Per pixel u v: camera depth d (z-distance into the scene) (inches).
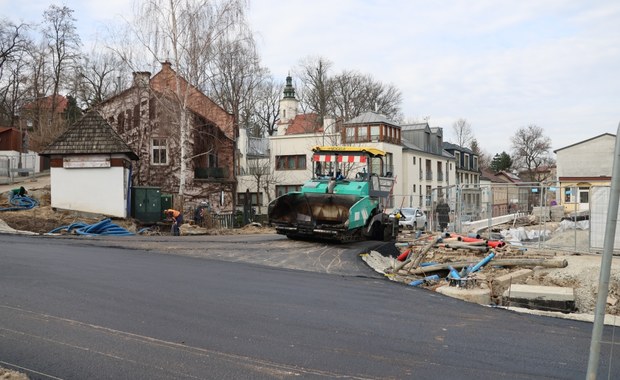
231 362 229.1
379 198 706.8
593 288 443.5
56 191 885.2
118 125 1322.6
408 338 273.6
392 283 432.5
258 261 512.1
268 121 3110.2
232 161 1530.5
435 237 666.2
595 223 592.4
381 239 699.4
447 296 389.7
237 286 383.2
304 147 2015.3
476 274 473.1
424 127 2386.8
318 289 388.5
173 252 546.3
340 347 254.5
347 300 356.2
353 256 561.3
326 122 1995.6
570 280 458.9
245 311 313.1
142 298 332.5
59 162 885.2
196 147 1398.9
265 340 260.2
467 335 283.4
